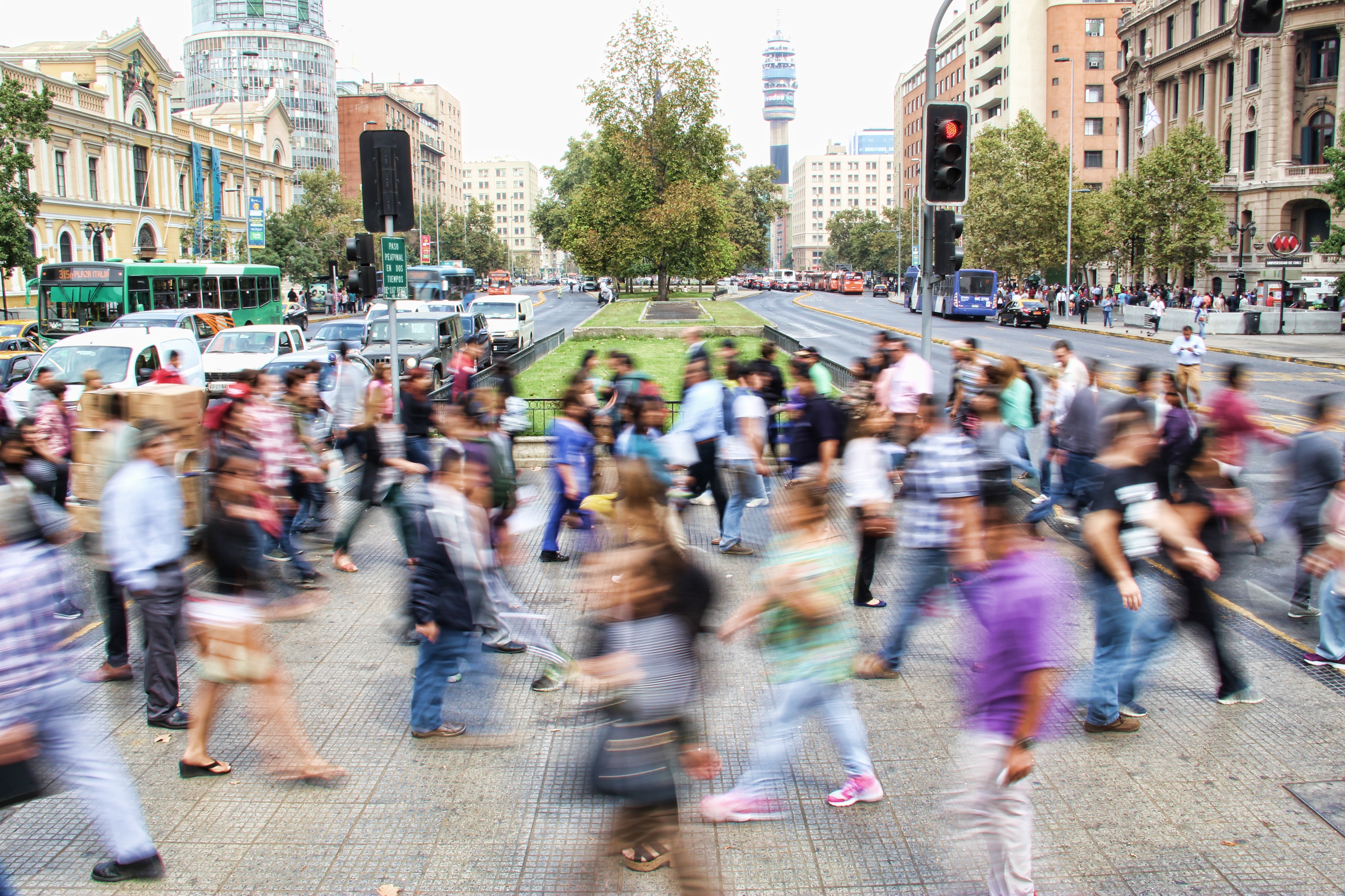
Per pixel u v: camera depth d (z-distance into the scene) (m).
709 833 5.10
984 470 6.79
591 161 67.19
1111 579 5.96
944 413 6.92
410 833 5.13
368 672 7.23
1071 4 89.25
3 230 32.16
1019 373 11.47
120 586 6.98
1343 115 38.66
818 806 5.36
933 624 8.03
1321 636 7.40
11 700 4.31
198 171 64.19
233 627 5.52
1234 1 59.12
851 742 5.27
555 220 113.38
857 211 132.12
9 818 5.33
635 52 55.50
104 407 7.69
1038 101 94.06
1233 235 54.06
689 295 82.69
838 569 5.04
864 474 8.34
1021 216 59.56
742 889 4.64
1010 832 4.24
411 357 21.41
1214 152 50.84
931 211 11.77
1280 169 56.84
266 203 75.50
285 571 9.55
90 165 53.66
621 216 56.22
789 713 5.09
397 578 9.48
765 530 10.89
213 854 4.95
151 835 5.12
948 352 31.98
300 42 138.62
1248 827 5.12
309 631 8.05
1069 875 4.72
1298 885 4.63
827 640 5.05
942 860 4.86
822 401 9.16
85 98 53.09
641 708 4.06
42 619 4.45
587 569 4.90
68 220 51.03
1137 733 6.17
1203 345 18.48
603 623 4.21
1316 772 5.67
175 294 31.58
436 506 5.96
